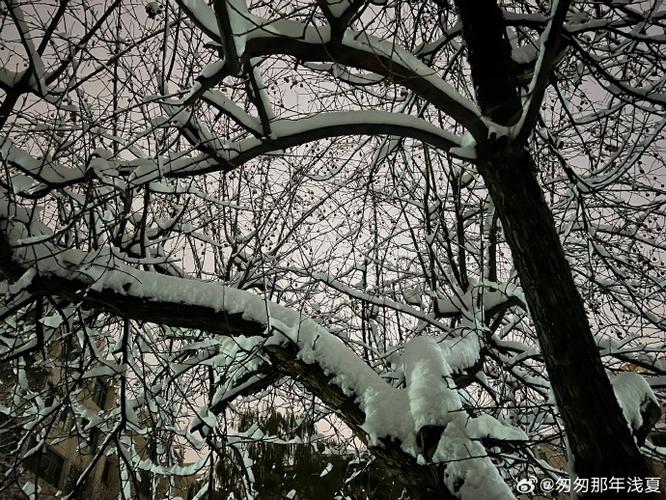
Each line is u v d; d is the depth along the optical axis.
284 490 6.44
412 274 7.53
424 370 5.04
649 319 5.79
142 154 5.30
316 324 5.50
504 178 4.28
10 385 6.39
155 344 6.37
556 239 4.11
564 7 3.41
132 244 5.38
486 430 4.51
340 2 3.71
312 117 4.55
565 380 3.63
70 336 5.95
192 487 7.84
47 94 4.21
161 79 4.90
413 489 4.68
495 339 6.57
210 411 6.01
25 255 4.72
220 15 3.42
